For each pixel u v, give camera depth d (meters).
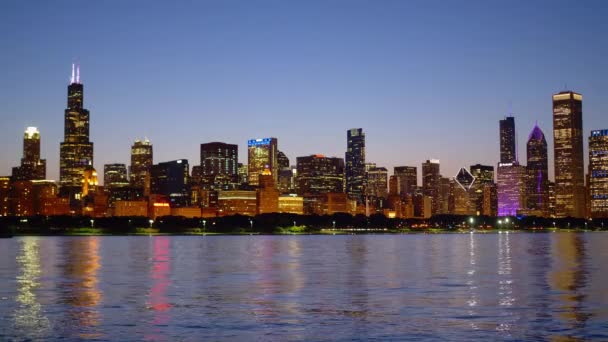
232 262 169.00
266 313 77.69
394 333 65.81
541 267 148.00
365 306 83.12
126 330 67.31
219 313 77.62
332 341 62.28
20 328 68.19
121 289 101.88
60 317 74.62
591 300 88.00
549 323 70.62
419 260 177.38
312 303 85.94
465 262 167.75
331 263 164.62
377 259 182.75
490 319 73.19
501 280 115.88
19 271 136.12
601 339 62.62
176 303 85.88
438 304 84.75
